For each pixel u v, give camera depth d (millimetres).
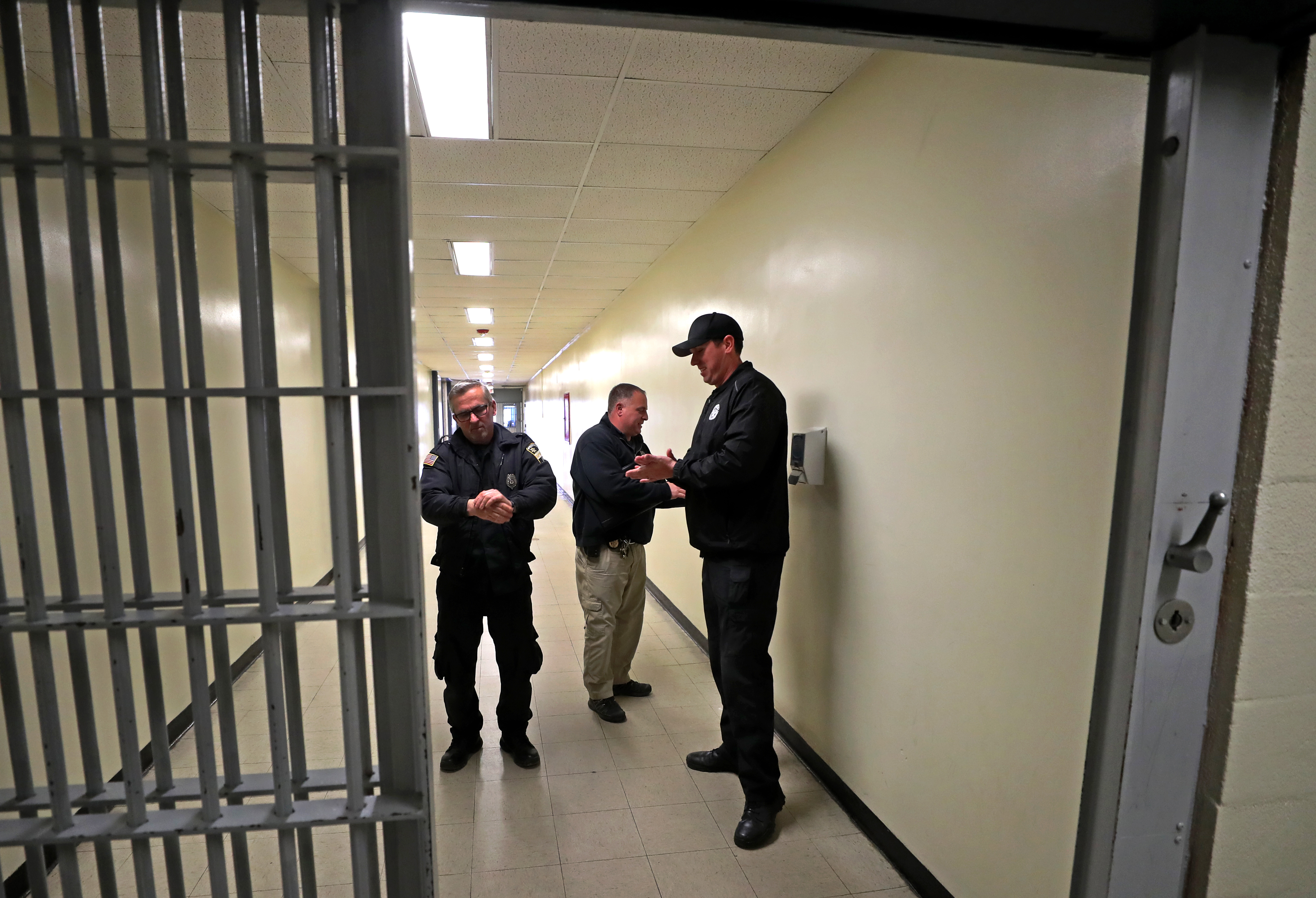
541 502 2262
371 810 920
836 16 818
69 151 816
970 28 854
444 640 2254
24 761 918
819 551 2254
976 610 1509
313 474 4754
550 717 2736
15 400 839
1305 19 829
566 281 4996
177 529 868
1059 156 1272
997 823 1449
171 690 2553
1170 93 884
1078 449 1234
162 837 898
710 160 2707
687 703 2861
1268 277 913
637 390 2713
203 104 2102
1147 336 926
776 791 1963
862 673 1992
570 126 2369
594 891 1731
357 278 894
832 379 2160
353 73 861
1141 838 998
